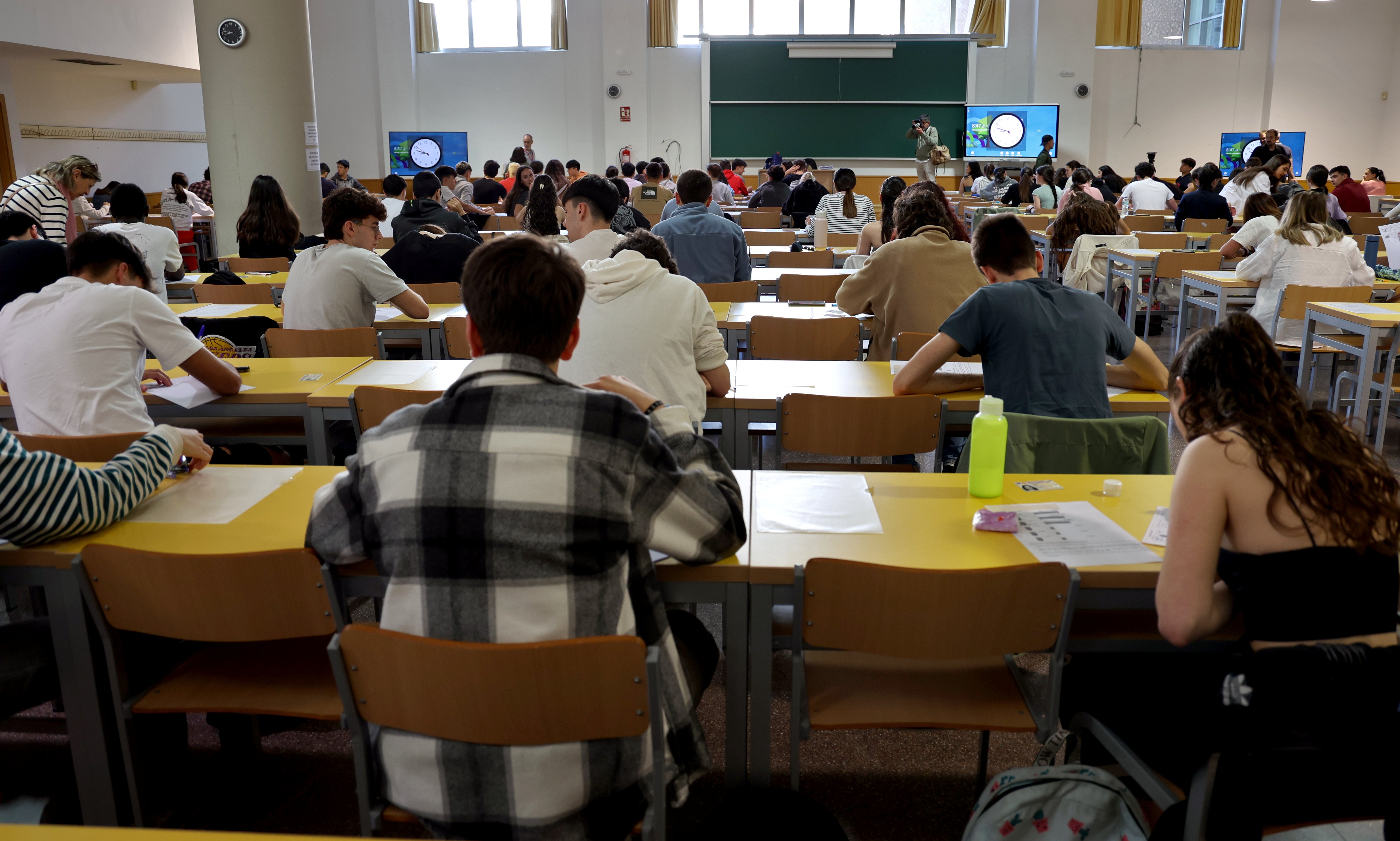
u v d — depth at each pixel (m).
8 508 1.49
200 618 1.43
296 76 6.80
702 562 1.38
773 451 3.92
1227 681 1.25
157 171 12.29
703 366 2.38
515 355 1.22
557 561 1.19
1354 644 1.24
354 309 3.36
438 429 1.20
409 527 1.20
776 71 13.04
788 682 2.26
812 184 7.95
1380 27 13.27
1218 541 1.31
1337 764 1.21
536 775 1.20
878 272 3.21
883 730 2.09
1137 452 2.06
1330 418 1.33
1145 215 7.99
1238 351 1.36
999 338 2.25
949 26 13.11
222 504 1.76
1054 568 1.37
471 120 13.60
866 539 1.61
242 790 1.88
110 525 1.65
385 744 1.26
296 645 1.74
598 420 1.21
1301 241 4.45
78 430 2.15
